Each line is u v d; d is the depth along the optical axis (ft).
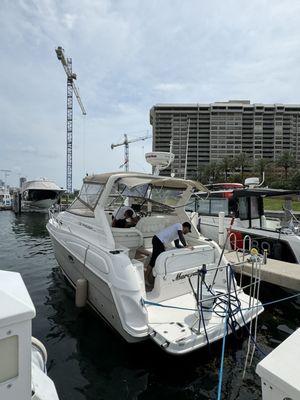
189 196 18.31
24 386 4.07
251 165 209.05
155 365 11.94
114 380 11.13
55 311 17.20
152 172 21.24
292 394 4.07
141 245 18.29
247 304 13.38
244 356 12.58
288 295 20.47
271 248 23.79
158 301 12.97
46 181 100.89
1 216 89.10
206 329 11.07
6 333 3.86
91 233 15.48
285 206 28.48
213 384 10.98
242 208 26.78
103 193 15.06
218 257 15.10
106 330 14.56
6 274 5.72
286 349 4.89
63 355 12.70
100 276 12.74
